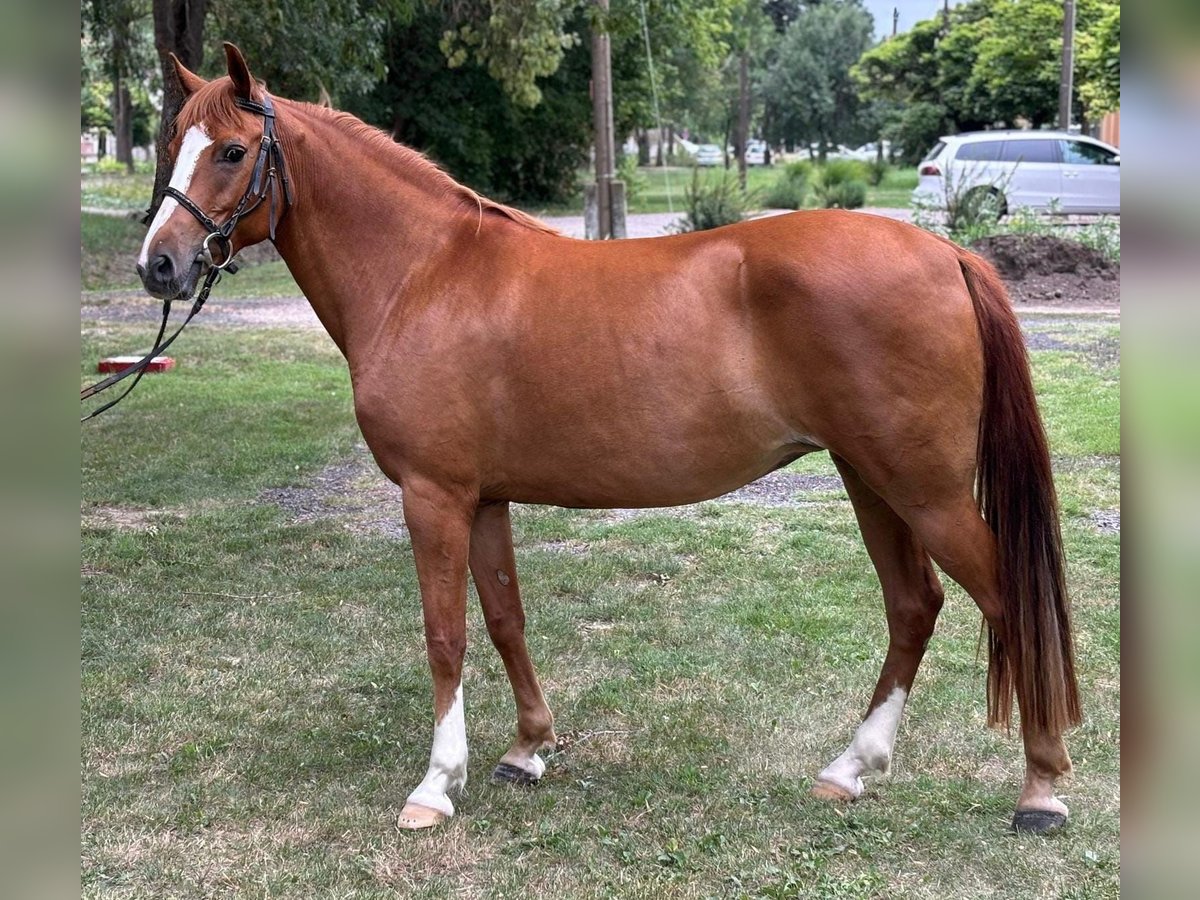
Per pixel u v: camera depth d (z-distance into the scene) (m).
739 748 3.43
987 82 31.17
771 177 37.09
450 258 3.04
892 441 2.70
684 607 4.62
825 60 51.84
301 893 2.71
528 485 3.02
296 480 6.59
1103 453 6.42
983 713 3.59
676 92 33.00
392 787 3.25
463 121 25.12
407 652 4.25
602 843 2.90
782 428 2.82
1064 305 11.62
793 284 2.69
